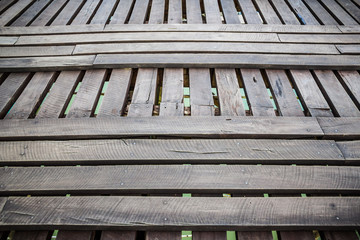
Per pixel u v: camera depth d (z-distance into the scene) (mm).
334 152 1553
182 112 1816
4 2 3076
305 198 1353
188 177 1427
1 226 1266
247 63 2170
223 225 1261
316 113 1827
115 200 1341
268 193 1414
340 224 1268
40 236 1284
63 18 2812
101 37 2439
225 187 1391
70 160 1521
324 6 3092
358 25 2650
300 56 2240
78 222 1270
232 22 2748
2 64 2166
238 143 1587
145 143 1582
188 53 2264
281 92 1999
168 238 1268
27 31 2543
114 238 1264
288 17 2830
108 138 1666
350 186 1407
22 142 1602
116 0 3160
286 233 1297
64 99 1938
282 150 1559
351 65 2164
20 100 1927
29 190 1393
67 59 2215
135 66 2188
